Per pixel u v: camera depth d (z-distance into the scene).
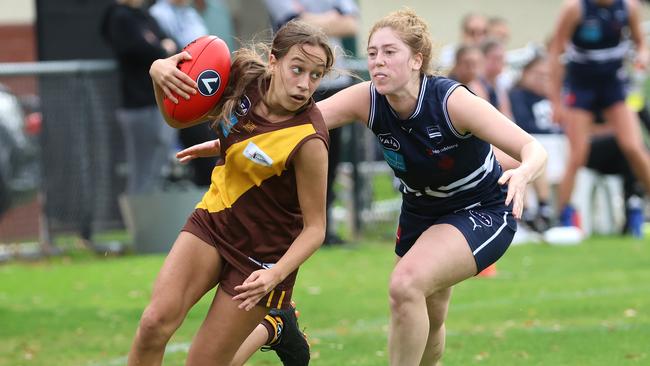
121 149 38.22
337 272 33.75
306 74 15.63
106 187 38.41
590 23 40.22
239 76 16.52
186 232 16.31
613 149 43.88
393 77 16.81
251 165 15.98
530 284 31.34
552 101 41.50
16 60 61.84
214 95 16.73
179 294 16.05
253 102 16.12
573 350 22.23
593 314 26.28
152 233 37.47
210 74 16.67
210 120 17.30
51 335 24.86
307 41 15.55
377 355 22.16
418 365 16.81
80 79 37.88
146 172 37.53
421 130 17.12
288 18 34.59
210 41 16.94
